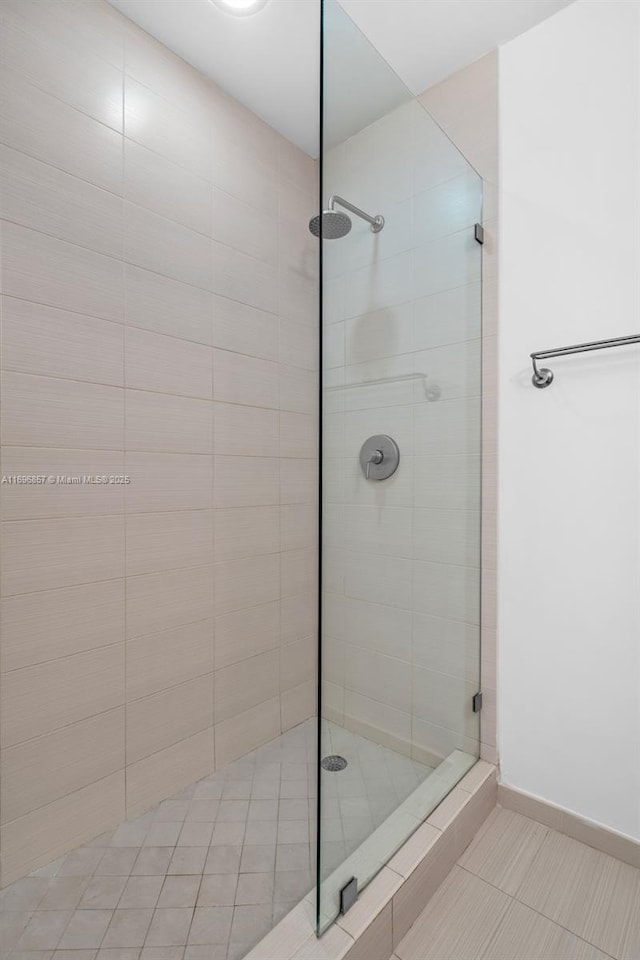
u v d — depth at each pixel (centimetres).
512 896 128
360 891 115
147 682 162
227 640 188
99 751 149
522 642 159
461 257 157
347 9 152
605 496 143
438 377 148
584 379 146
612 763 142
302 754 195
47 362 137
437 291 146
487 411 166
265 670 203
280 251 210
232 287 190
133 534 158
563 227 149
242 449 194
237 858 138
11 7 130
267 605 204
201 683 178
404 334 135
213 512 183
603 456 143
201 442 178
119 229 154
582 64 145
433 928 120
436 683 147
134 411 158
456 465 156
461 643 159
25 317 133
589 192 144
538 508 155
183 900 123
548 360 152
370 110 122
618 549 141
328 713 110
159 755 165
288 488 213
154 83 164
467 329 160
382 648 127
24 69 132
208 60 173
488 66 165
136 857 139
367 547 123
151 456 163
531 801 157
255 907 121
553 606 152
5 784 129
